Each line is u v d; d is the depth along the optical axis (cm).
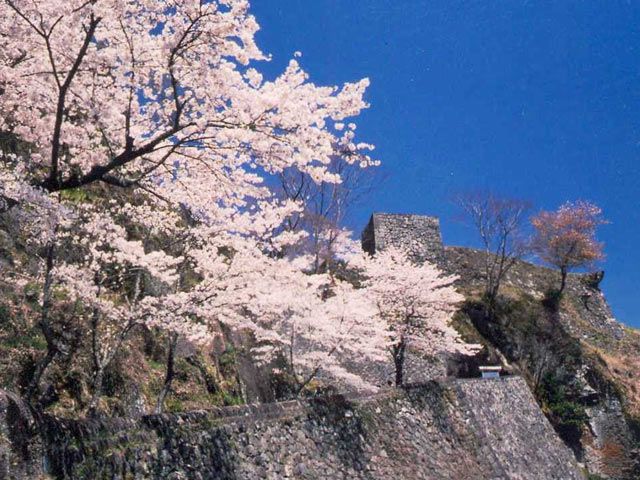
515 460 1533
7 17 641
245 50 662
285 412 992
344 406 1130
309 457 958
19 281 916
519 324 2723
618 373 2772
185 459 755
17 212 665
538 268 3319
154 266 948
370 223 2984
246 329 1496
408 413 1302
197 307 877
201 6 604
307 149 681
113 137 768
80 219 927
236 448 847
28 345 906
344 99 679
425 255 2877
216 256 1019
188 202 912
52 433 595
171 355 938
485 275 3016
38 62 703
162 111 764
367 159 752
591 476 2319
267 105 639
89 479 613
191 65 657
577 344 2742
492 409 1655
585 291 3341
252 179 881
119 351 1058
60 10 587
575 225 3166
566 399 2547
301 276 1224
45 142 744
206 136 681
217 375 1279
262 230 986
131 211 1020
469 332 2555
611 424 2523
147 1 633
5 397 559
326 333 1234
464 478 1249
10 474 524
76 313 998
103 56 648
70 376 937
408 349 1958
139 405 1027
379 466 1073
